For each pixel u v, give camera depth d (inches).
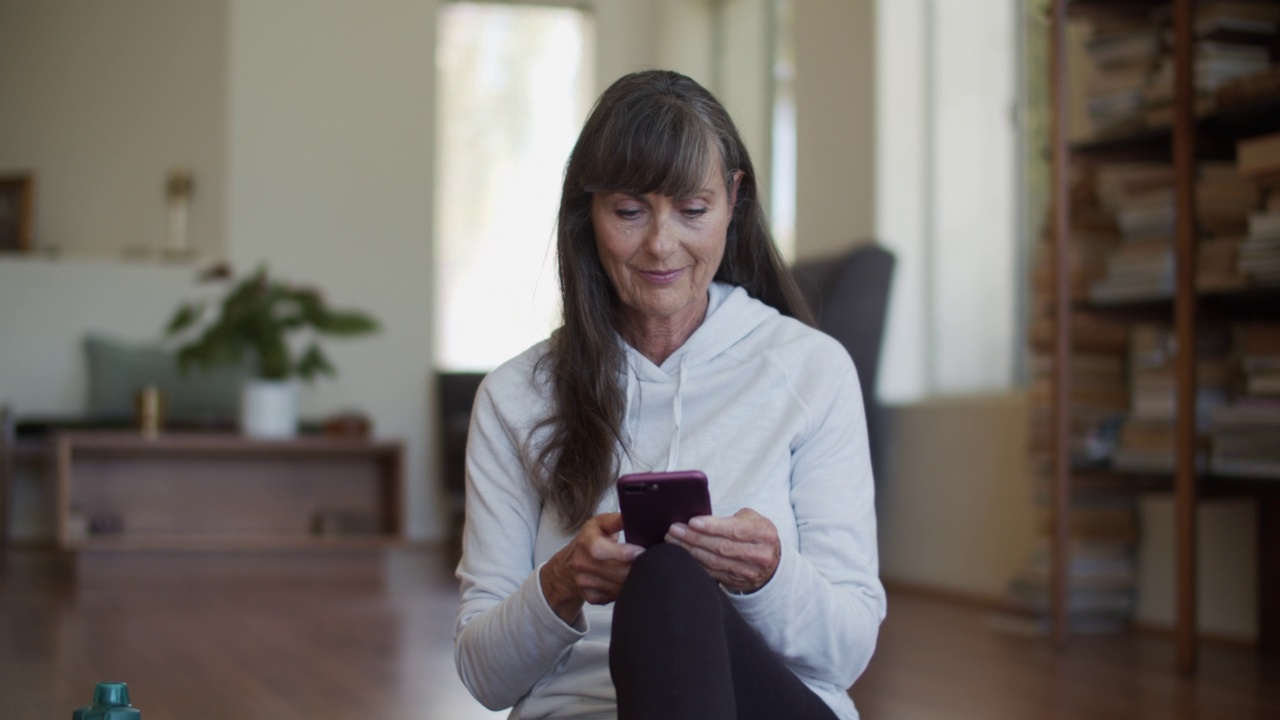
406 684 115.8
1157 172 133.3
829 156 204.5
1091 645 135.8
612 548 48.4
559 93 290.8
